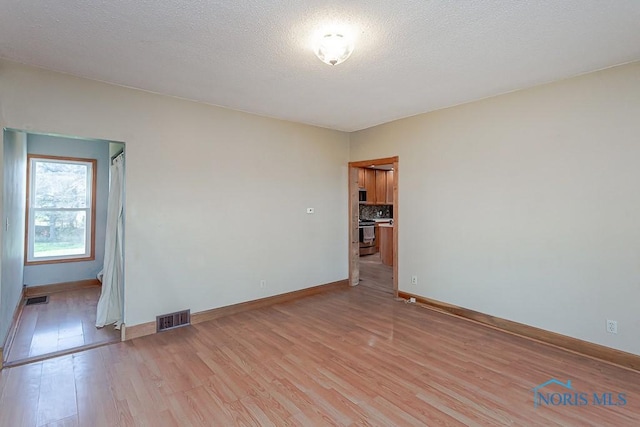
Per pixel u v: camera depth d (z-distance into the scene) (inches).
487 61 104.7
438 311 163.0
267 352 117.6
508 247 138.0
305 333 135.0
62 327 140.4
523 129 132.0
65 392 92.5
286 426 78.4
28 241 188.5
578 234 118.6
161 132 136.3
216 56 100.7
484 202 145.6
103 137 122.7
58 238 198.8
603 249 113.2
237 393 92.1
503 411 84.2
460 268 155.6
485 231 145.6
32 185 189.8
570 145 119.9
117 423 79.7
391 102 148.3
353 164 209.6
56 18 80.0
